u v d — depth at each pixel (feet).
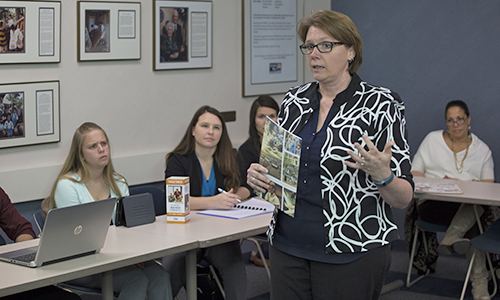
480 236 10.37
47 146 11.16
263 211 9.16
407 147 5.38
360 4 16.30
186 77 13.51
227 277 9.25
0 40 10.23
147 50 12.63
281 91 15.94
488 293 10.80
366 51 16.34
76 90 11.48
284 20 15.70
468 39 14.17
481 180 12.93
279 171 5.66
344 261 5.30
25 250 6.93
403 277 12.50
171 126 13.33
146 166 12.73
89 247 6.74
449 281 12.21
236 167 10.41
